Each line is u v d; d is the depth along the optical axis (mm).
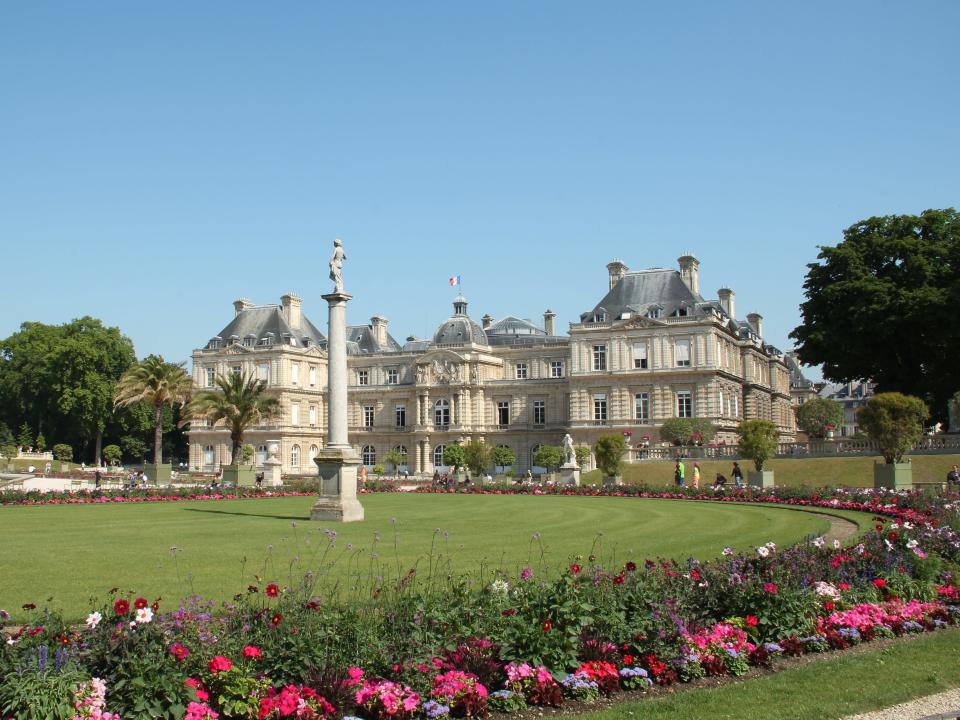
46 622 12281
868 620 17375
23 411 125188
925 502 38156
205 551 27219
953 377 76625
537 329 144125
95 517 42219
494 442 123312
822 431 130250
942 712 12594
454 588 15266
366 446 131875
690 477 76562
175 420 143500
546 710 13023
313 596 16734
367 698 12258
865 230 82125
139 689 11305
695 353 103062
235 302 137500
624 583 15812
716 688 14016
